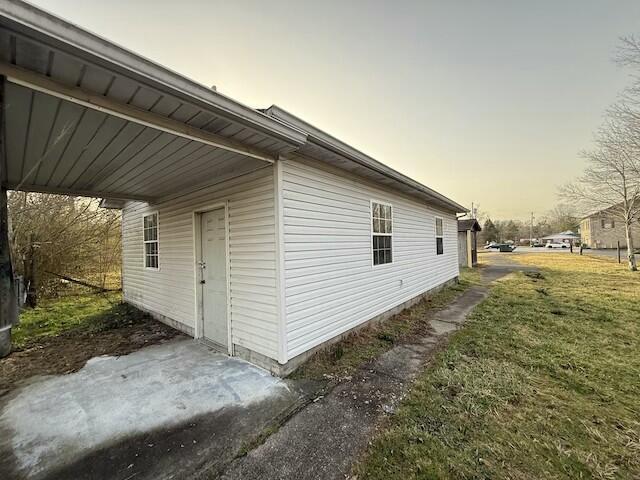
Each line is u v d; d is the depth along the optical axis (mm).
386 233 5723
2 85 1469
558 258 21047
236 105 2176
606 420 2295
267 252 3367
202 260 4590
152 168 3533
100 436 2240
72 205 8828
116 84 1715
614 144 12641
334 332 4117
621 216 13750
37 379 3297
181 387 2998
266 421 2391
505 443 2049
